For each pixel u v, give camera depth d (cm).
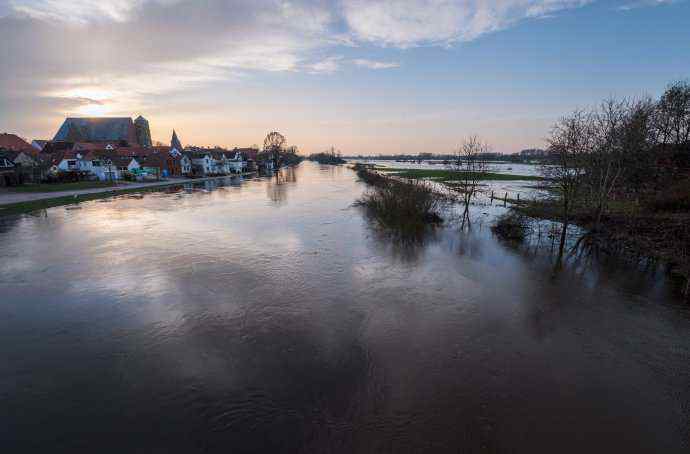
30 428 809
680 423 847
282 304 1467
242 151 14600
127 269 1889
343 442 770
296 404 887
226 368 1038
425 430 806
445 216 3397
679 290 1616
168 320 1333
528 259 2077
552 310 1423
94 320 1334
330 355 1102
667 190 2967
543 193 4469
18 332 1248
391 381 978
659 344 1188
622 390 961
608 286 1667
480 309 1430
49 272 1842
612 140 2456
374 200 3619
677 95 4228
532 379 998
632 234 2323
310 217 3394
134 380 984
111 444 766
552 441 784
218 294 1570
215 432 798
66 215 3456
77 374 1011
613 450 764
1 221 3152
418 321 1327
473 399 912
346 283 1700
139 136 13550
